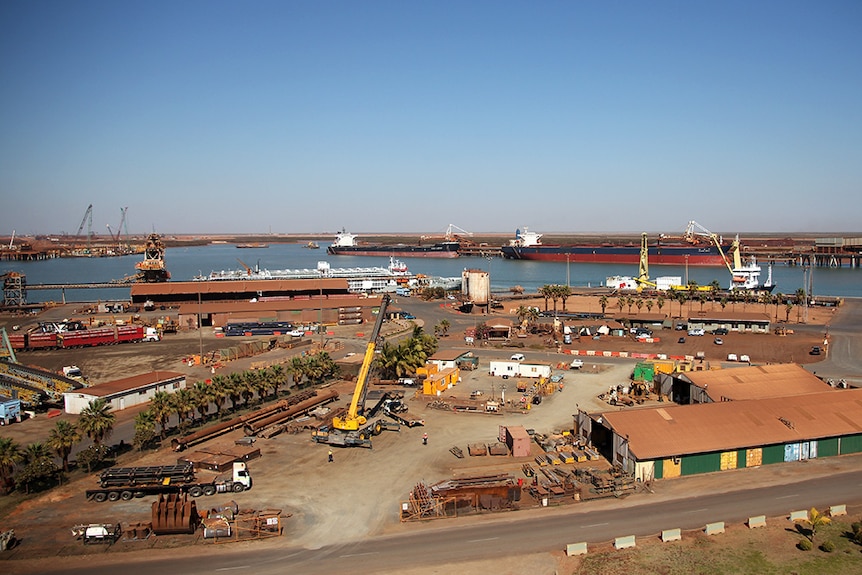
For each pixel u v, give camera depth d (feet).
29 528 177.78
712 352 431.43
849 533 170.60
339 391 333.01
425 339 392.06
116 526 171.94
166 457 232.53
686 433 223.10
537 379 357.20
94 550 165.58
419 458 233.76
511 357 412.98
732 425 229.66
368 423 256.11
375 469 223.10
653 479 211.82
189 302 635.66
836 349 432.66
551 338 490.08
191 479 202.39
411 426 270.46
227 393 278.26
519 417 284.61
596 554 161.38
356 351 444.55
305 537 173.27
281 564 158.40
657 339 473.67
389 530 177.58
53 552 164.25
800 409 244.01
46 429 269.44
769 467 223.71
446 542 169.99
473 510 190.19
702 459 217.77
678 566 154.30
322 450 243.19
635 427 224.53
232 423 264.11
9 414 277.23
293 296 637.71
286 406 290.15
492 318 601.21
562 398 316.60
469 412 292.81
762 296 632.38
